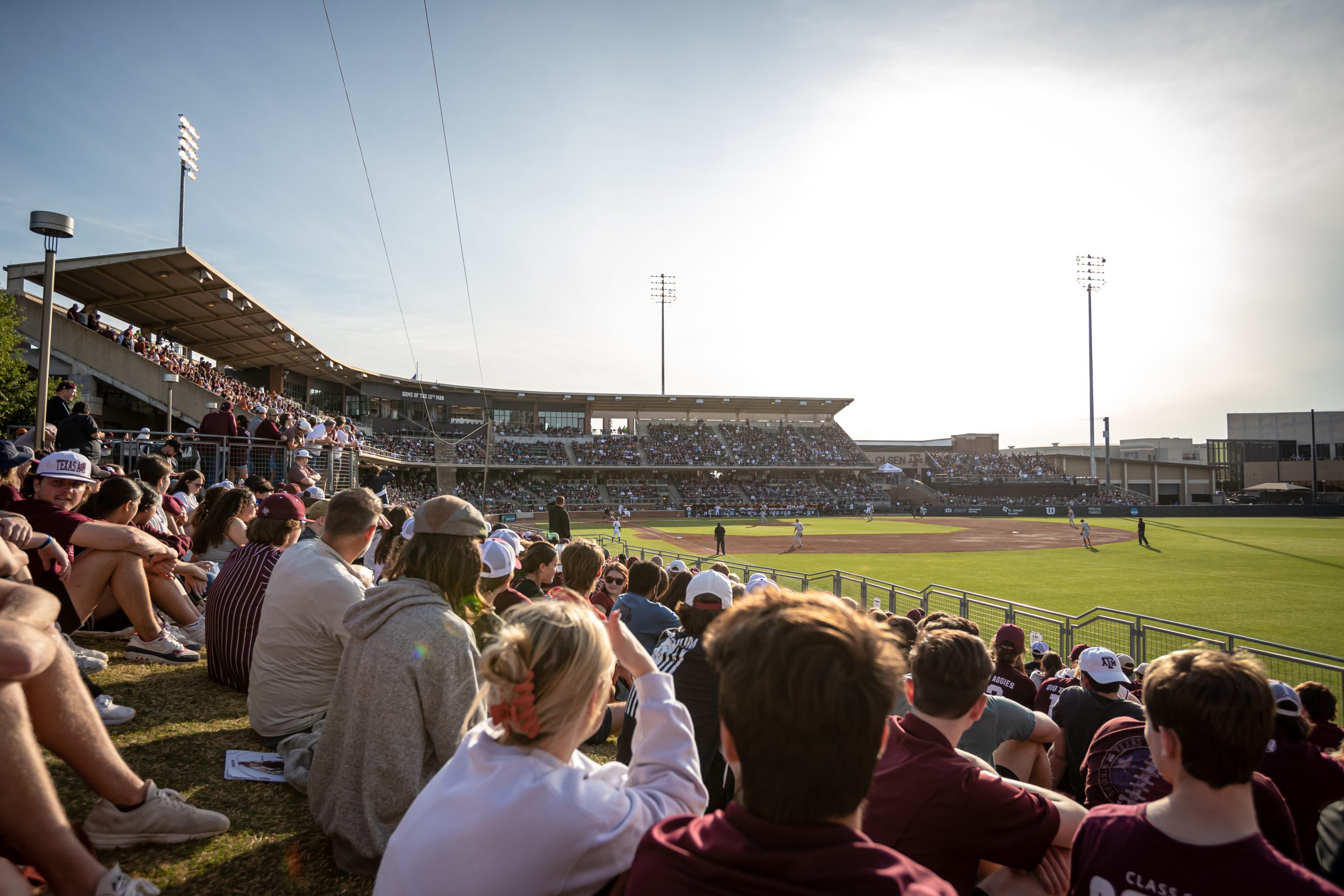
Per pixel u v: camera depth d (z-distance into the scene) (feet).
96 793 9.50
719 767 11.59
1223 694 5.97
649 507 235.40
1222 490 302.86
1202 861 6.01
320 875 9.21
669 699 7.35
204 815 9.75
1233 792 6.08
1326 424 291.99
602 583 24.20
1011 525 184.44
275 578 12.77
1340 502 264.93
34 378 78.38
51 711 8.22
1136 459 313.73
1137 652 39.06
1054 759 14.79
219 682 15.90
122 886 7.26
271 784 11.53
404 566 10.24
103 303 89.56
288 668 12.57
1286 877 5.79
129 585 16.28
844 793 4.62
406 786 9.11
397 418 207.92
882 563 98.12
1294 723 12.01
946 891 4.46
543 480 238.68
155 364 81.25
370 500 13.23
